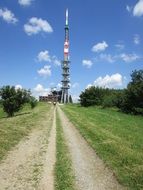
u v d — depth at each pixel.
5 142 25.08
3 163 18.58
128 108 76.75
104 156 20.47
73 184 14.58
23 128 36.50
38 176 15.83
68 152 22.17
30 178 15.51
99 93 130.25
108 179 15.52
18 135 30.05
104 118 57.41
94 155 21.34
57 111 84.88
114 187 14.30
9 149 22.83
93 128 38.12
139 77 76.69
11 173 16.42
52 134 32.34
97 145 24.92
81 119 53.06
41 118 55.28
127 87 76.81
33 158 20.03
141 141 28.39
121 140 28.33
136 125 45.03
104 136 30.62
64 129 37.38
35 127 38.97
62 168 17.30
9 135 29.14
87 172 16.78
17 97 68.88
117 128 39.44
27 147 24.00
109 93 127.31
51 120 51.31
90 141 27.19
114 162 18.75
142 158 20.11
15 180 15.19
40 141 27.23
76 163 18.81
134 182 14.80
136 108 72.00
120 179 15.19
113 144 25.48
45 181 15.02
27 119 51.09
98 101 128.50
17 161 19.14
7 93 68.56
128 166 17.83
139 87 72.81
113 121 50.91
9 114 69.31
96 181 15.17
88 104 130.38
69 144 25.84
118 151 22.23
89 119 53.84
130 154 21.14
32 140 27.75
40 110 89.06
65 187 14.02
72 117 57.62
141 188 14.03
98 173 16.62
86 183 14.82
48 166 17.94
